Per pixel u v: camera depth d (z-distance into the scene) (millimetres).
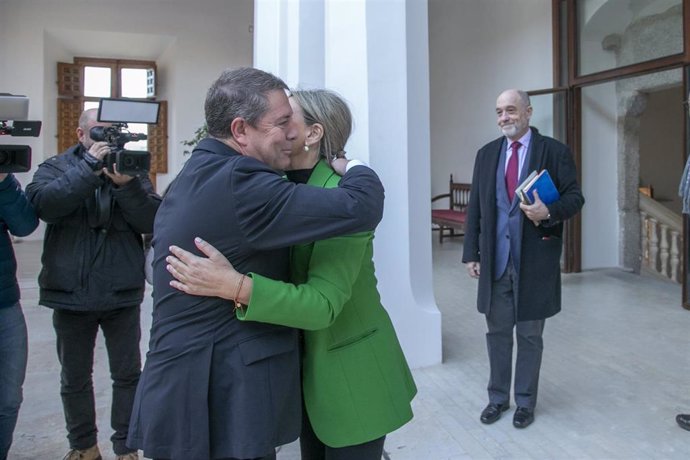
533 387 2871
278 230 1217
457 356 3949
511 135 2754
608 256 7027
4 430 2145
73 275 2246
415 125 3646
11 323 2127
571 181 2703
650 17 5828
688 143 5176
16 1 9906
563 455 2580
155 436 1229
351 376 1466
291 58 3963
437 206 10805
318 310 1272
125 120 2201
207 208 1221
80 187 2121
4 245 2117
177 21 10742
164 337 1253
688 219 5055
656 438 2719
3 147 1938
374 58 3455
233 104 1274
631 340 4234
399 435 2811
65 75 10859
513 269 2770
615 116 6891
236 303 1220
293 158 1472
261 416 1237
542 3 7398
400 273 3646
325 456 1592
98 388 3482
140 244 2395
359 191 1293
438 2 10500
